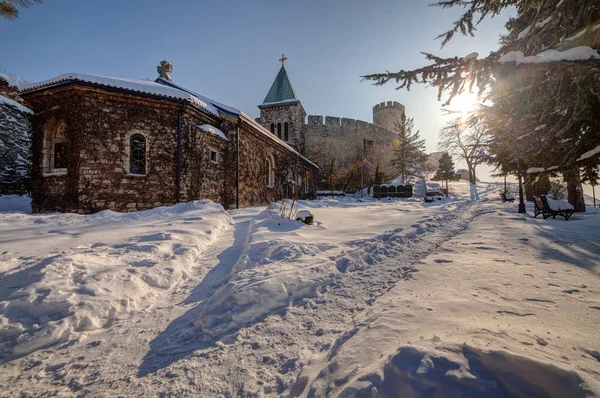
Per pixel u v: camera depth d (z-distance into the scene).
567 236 5.78
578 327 2.02
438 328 2.00
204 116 12.63
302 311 2.92
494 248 4.93
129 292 3.30
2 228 6.34
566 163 2.82
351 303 3.06
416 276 3.54
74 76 9.45
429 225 7.80
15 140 13.08
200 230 6.25
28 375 2.07
